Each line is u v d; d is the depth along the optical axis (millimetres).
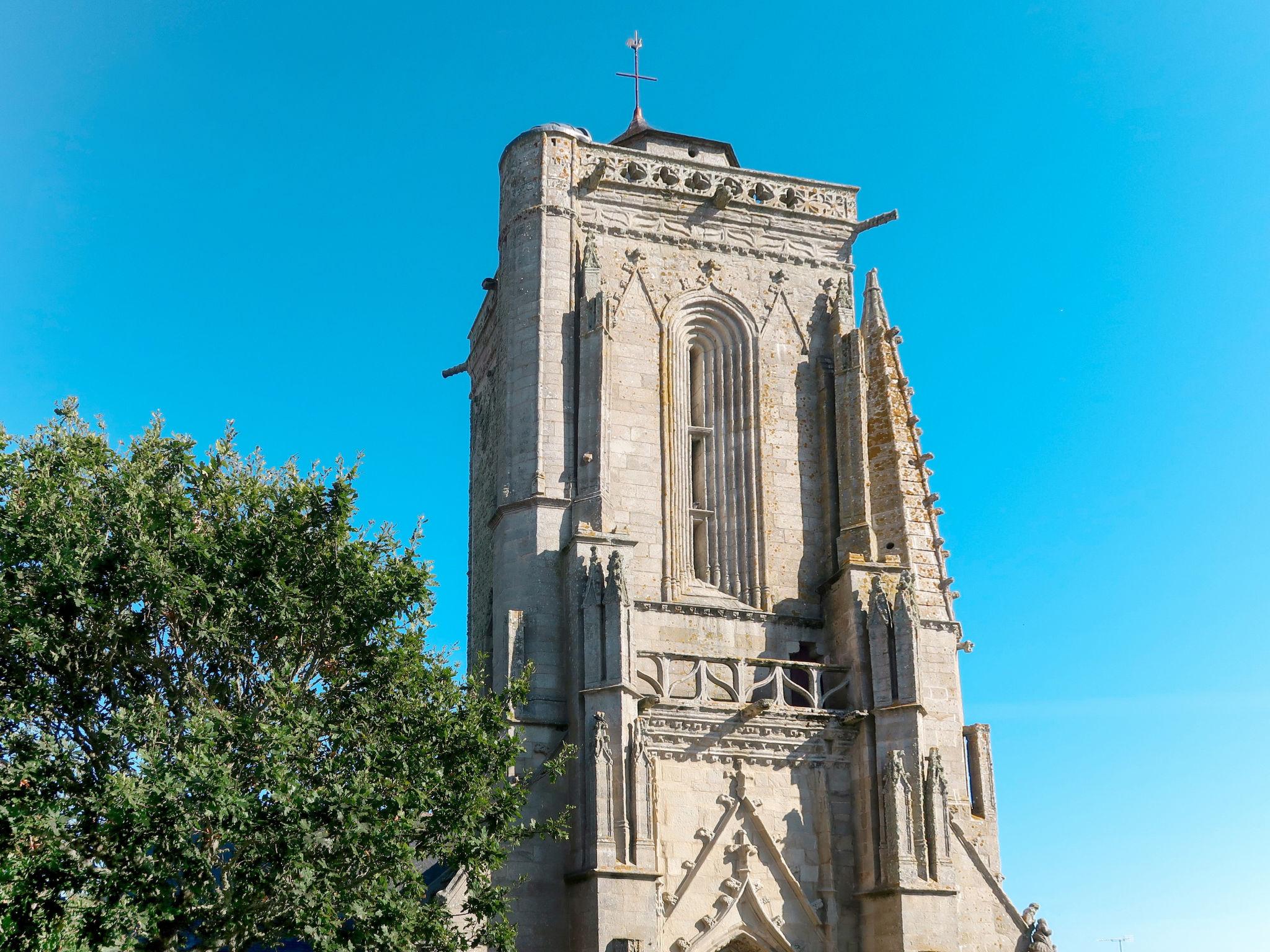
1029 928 51750
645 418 55250
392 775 38688
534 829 42281
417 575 41156
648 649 52000
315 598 40500
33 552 37656
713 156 62906
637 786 47312
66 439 40125
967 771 54281
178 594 37438
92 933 33531
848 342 57188
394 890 36875
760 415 56500
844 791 51312
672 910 48219
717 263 58125
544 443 53062
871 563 53344
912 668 50875
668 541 54031
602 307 54562
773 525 55438
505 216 57625
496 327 61625
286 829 34938
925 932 48031
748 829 49812
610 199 57500
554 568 51594
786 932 49094
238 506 41531
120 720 35281
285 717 37156
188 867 34406
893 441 55812
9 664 37688
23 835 34000
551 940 46875
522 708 49406
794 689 53156
